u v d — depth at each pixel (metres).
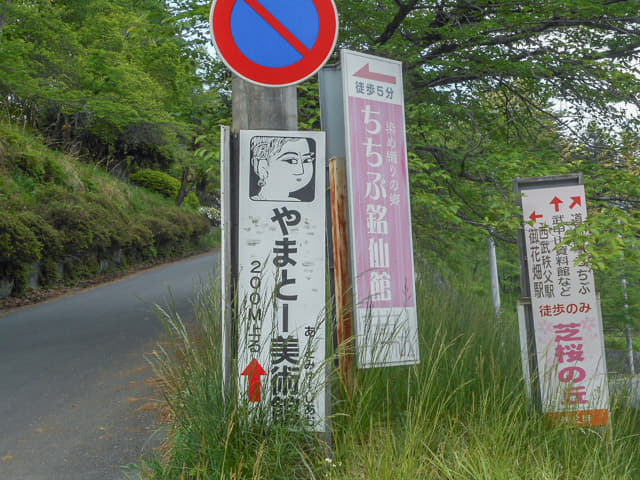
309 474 3.26
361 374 4.01
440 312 5.47
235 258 3.75
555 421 4.12
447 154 7.09
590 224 4.57
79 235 15.12
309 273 3.74
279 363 3.68
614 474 3.57
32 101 21.02
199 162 7.57
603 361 4.47
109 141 26.20
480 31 7.56
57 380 6.01
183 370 3.82
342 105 4.20
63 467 3.84
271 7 3.47
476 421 3.78
